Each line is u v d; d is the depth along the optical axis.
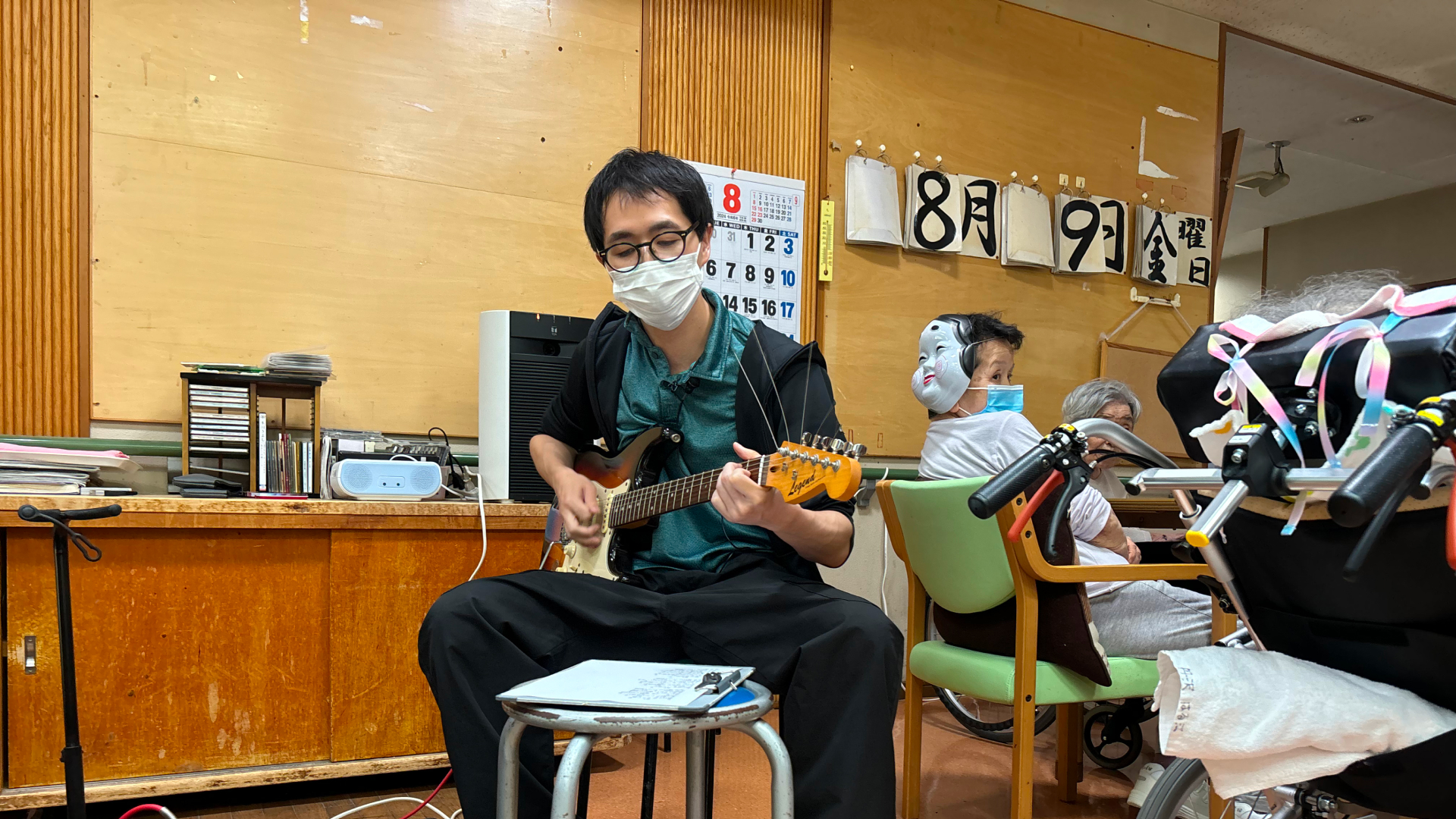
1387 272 0.93
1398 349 0.75
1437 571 0.82
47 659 1.86
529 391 2.44
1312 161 5.97
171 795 2.01
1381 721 0.84
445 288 2.76
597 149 2.99
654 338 1.50
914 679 2.10
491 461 2.44
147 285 2.43
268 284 2.55
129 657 1.92
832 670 1.15
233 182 2.53
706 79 3.17
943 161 3.60
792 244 3.29
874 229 3.38
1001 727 2.74
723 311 1.49
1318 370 0.81
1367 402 0.74
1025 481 0.83
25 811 1.93
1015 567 1.72
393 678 2.12
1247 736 0.86
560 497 1.51
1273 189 5.68
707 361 1.47
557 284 2.91
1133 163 4.03
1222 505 0.75
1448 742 0.81
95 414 2.37
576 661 1.30
